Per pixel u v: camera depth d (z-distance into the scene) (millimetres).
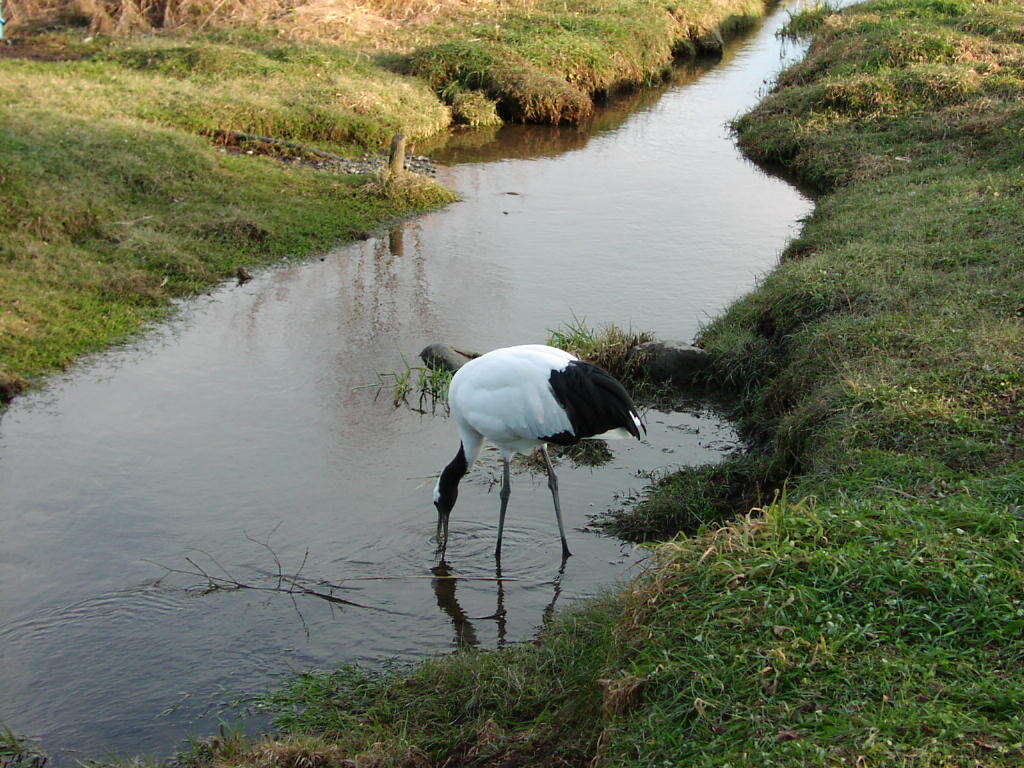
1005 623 3889
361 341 9828
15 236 10664
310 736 4777
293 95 16062
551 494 7379
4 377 8539
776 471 6910
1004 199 10344
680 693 3898
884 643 3906
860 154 13977
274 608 6086
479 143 16688
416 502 7254
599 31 20781
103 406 8453
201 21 20641
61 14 21609
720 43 23250
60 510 7020
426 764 4520
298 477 7527
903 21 19297
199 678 5488
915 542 4355
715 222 12992
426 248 12195
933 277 8547
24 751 4926
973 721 3426
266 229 11977
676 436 8133
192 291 10742
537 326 10117
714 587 4383
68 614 5992
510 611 6109
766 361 8570
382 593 6254
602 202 13859
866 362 7215
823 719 3572
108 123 13672
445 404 8719
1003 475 5301
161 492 7273
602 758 3902
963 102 14836
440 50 18641
